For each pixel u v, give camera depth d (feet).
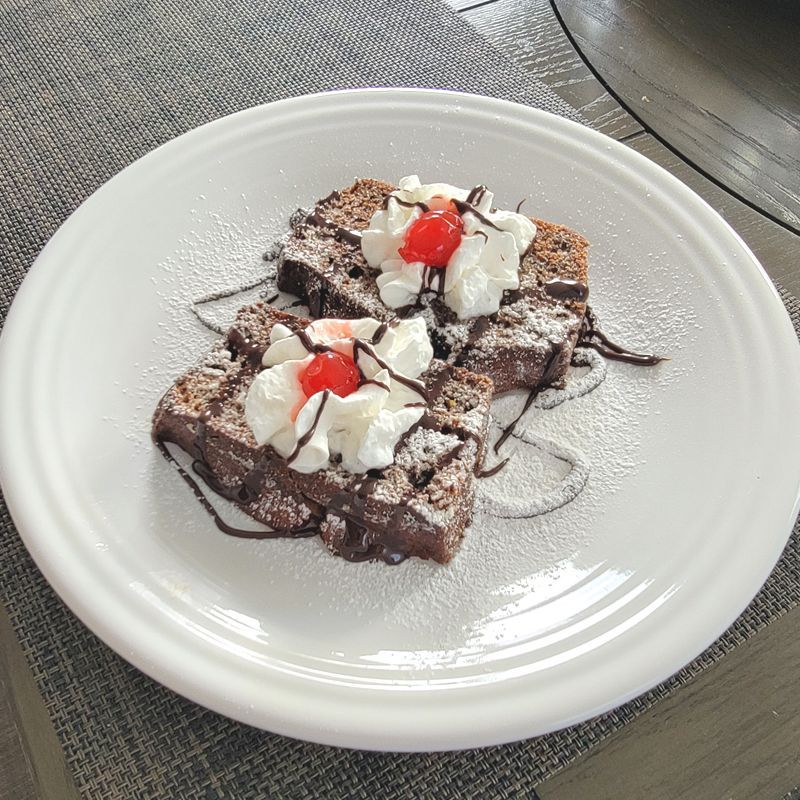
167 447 0.88
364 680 0.72
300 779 0.71
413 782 0.71
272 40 1.39
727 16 1.36
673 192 1.09
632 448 0.92
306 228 1.04
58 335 0.92
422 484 0.83
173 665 0.70
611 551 0.84
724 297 1.00
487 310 0.97
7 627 0.76
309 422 0.81
